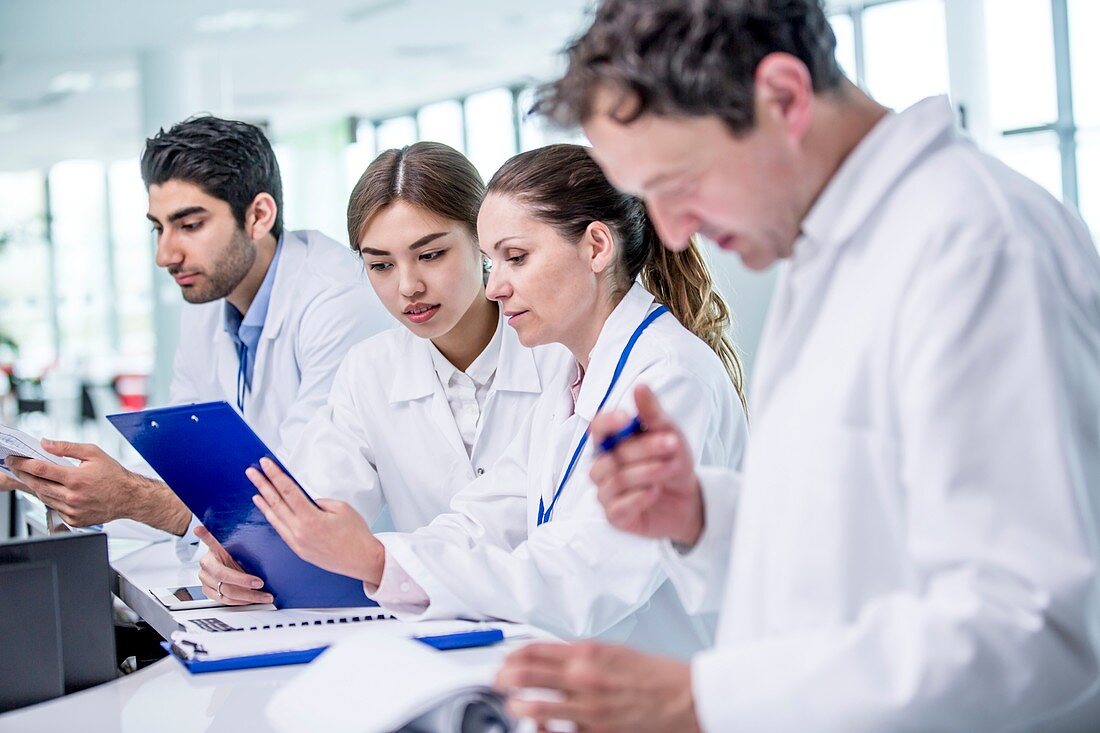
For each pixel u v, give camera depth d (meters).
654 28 0.80
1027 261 0.77
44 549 1.22
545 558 1.33
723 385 1.51
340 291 2.22
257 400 2.31
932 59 4.87
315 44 7.35
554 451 1.50
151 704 1.06
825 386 0.84
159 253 2.18
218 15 6.60
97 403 8.38
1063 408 0.74
